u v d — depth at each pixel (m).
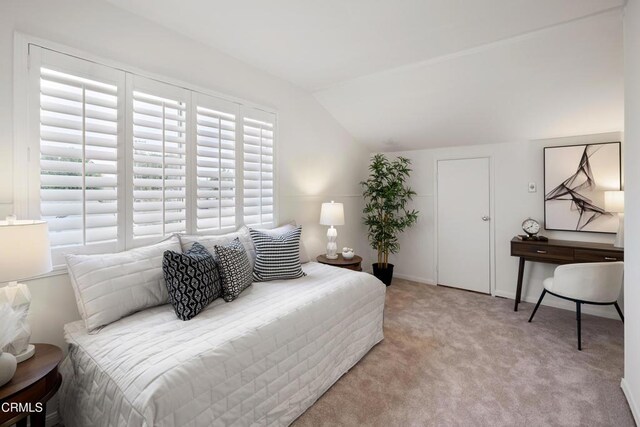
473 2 1.88
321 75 3.05
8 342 1.23
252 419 1.47
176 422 1.16
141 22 2.09
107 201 1.96
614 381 2.06
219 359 1.37
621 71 2.47
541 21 2.08
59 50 1.74
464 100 3.16
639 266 1.62
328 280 2.43
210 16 2.09
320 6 1.96
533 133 3.44
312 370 1.84
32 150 1.66
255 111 2.88
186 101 2.35
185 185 2.36
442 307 3.42
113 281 1.68
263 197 2.99
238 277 2.06
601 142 3.21
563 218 3.38
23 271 1.29
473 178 3.97
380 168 4.27
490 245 3.87
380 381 2.06
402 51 2.54
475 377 2.11
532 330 2.84
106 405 1.23
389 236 4.24
